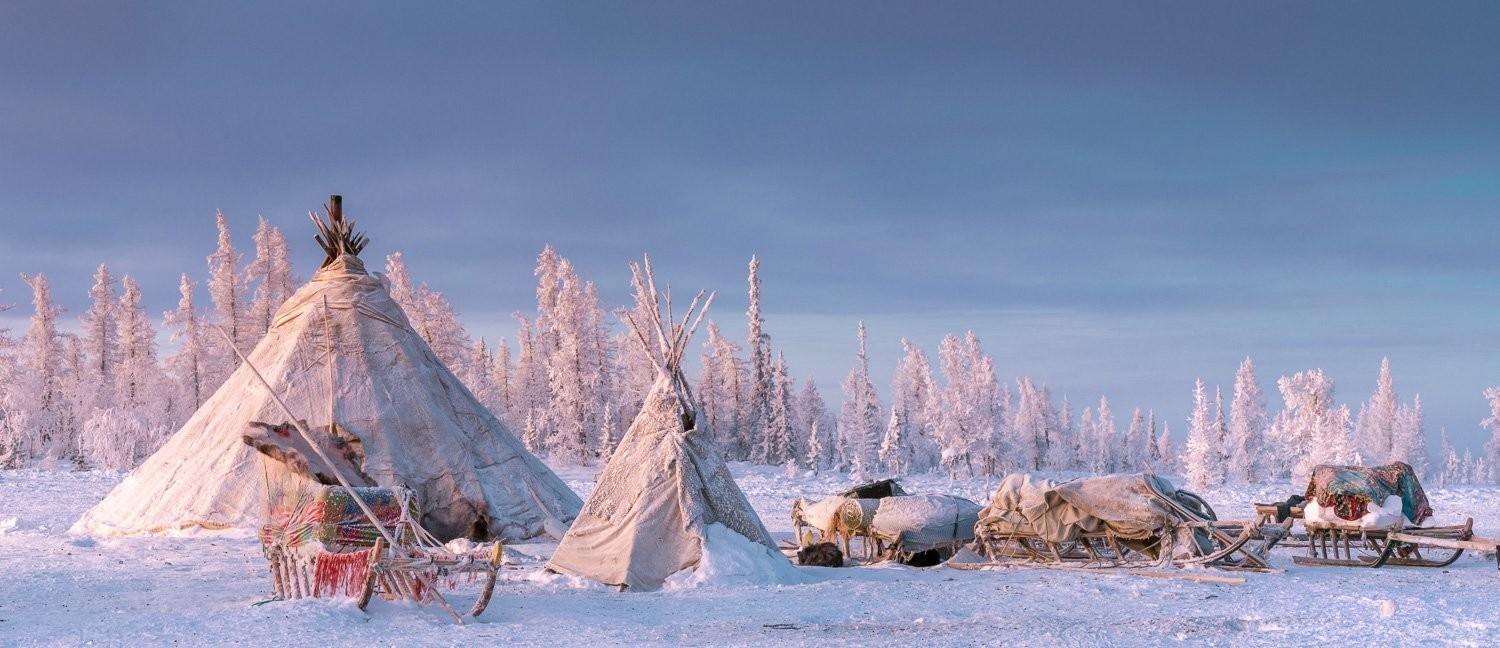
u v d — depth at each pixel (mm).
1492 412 70188
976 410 65000
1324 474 16031
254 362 21312
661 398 14430
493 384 74562
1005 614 10836
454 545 16234
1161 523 15234
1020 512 15867
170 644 8898
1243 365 71438
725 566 13477
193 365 62406
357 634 9375
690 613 11016
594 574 13484
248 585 13438
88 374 67188
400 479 19031
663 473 13945
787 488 40688
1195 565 14836
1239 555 16078
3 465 51000
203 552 17031
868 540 17609
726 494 14227
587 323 60969
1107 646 8922
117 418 49125
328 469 12898
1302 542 18875
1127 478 15469
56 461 55719
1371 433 77875
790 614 10898
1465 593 12219
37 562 15883
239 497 19375
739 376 78500
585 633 9633
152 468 20453
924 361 86500
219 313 61344
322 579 11047
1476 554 17328
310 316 21094
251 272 61469
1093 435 105625
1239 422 70875
